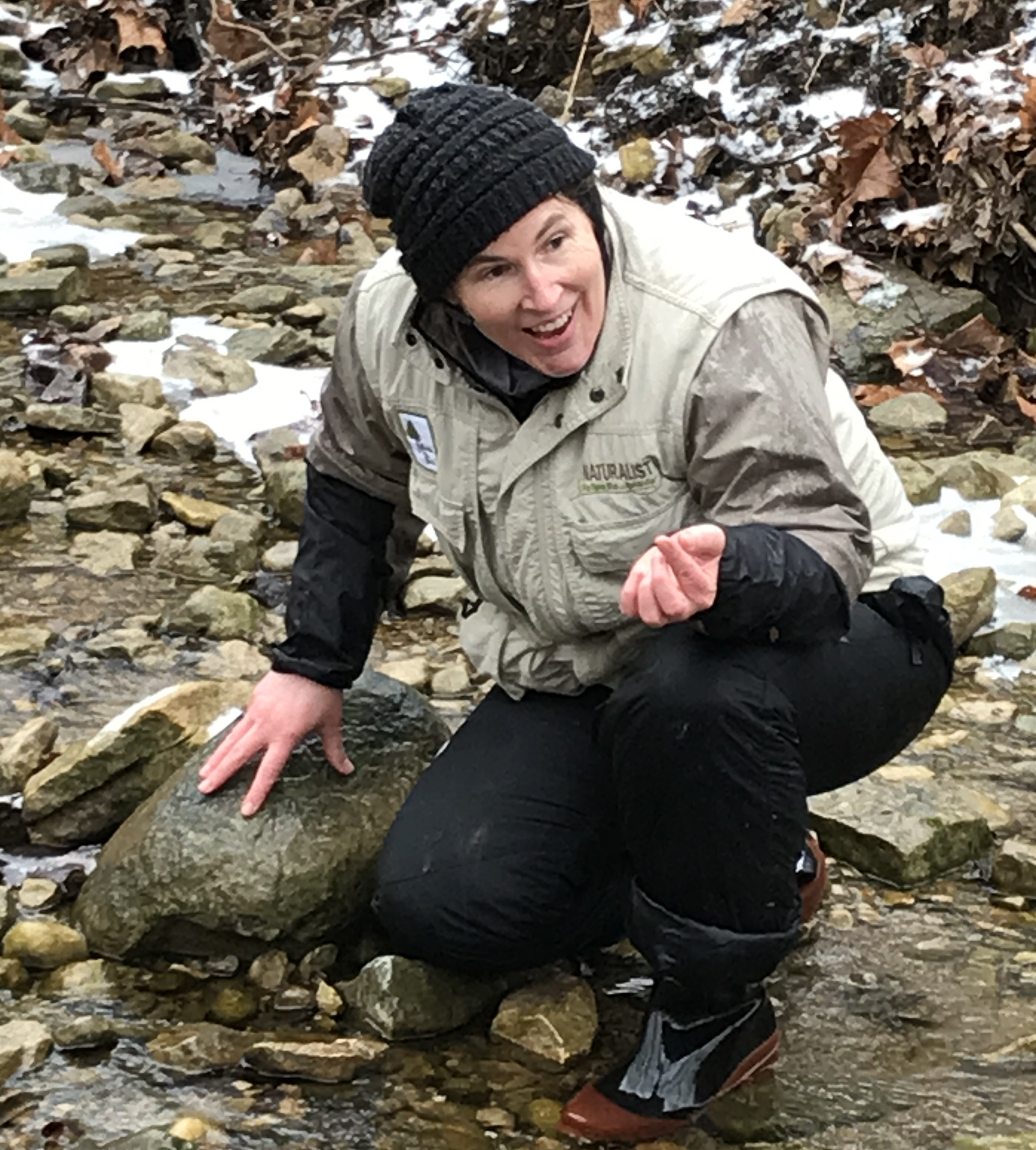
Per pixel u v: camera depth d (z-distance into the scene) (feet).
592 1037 8.05
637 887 7.37
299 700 8.59
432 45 22.09
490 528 7.72
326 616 8.50
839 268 16.96
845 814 9.50
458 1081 7.78
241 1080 7.75
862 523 7.00
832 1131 7.46
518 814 8.04
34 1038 7.85
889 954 8.71
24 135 21.88
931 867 9.31
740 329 7.07
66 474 13.84
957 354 16.08
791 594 6.55
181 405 15.20
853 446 7.84
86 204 19.83
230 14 22.57
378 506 8.56
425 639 11.96
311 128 20.74
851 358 16.22
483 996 8.26
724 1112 7.56
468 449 7.54
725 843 6.91
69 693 11.04
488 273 6.79
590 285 6.89
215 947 8.46
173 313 17.03
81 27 23.73
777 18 19.93
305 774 8.76
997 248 16.52
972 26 18.57
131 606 12.15
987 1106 7.61
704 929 7.14
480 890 7.92
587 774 8.14
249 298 17.25
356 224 19.61
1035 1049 7.98
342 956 8.60
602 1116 7.41
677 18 20.51
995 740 10.69
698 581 6.35
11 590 12.28
